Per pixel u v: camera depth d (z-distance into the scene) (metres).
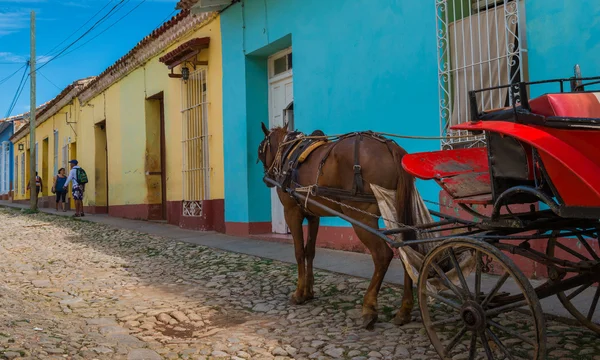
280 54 10.52
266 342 4.59
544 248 5.62
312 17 9.09
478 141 6.01
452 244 3.56
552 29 5.78
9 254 9.77
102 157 20.23
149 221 15.23
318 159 5.17
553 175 3.14
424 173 4.03
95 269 8.20
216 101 11.76
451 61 6.88
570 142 3.10
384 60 7.74
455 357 3.89
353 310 5.35
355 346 4.33
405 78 7.41
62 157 24.86
